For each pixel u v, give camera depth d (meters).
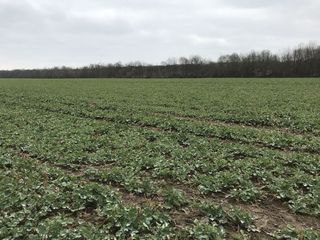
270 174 11.12
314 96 36.50
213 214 8.54
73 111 26.92
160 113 26.02
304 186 10.38
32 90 51.09
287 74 102.69
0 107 30.95
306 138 16.62
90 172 11.68
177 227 8.09
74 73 129.62
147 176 11.54
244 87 53.03
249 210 9.11
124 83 70.69
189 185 10.80
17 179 10.94
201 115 24.22
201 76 111.69
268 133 17.62
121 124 21.02
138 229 7.77
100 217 8.57
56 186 10.41
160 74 117.81
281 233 7.71
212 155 13.41
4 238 7.46
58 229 7.68
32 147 14.97
